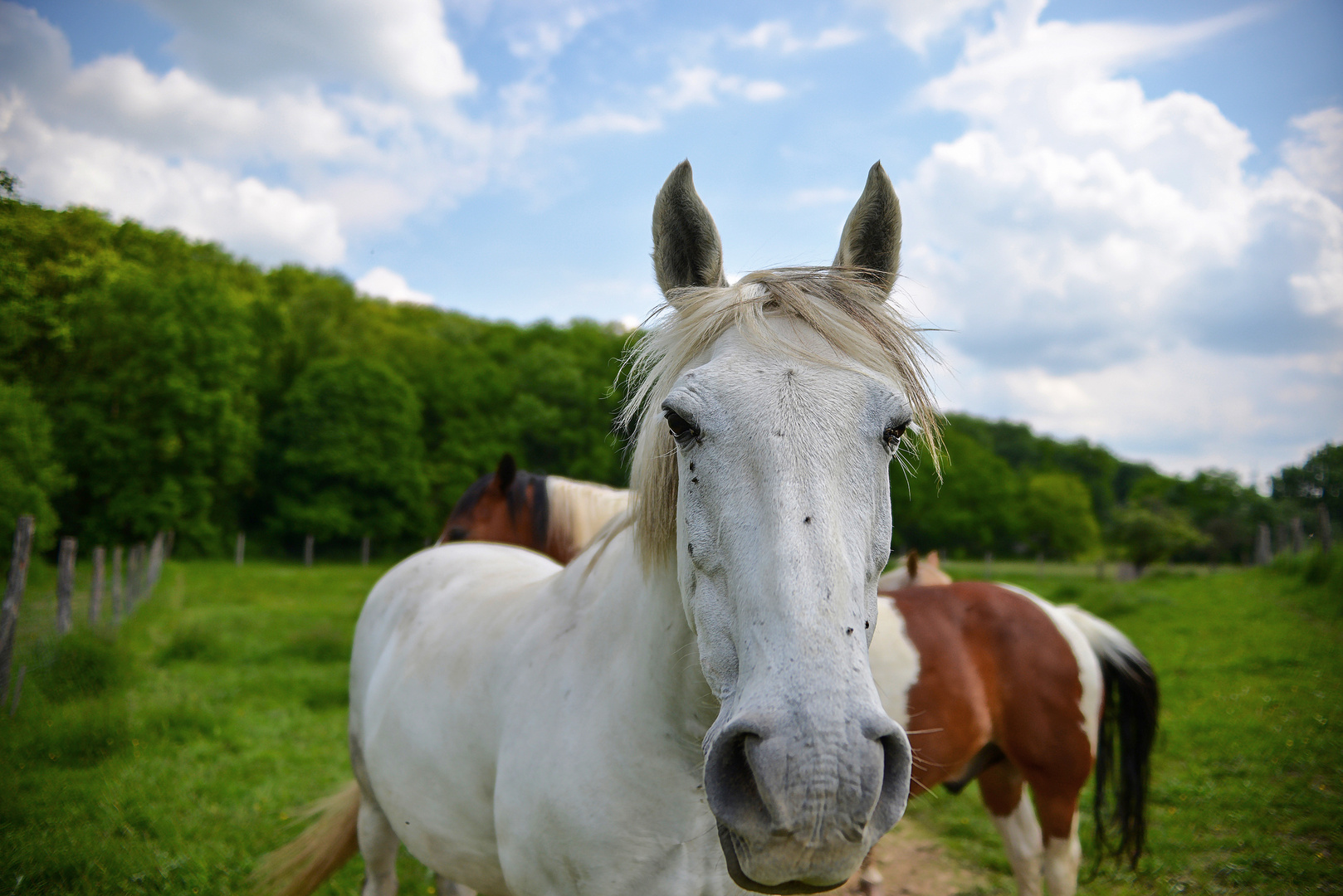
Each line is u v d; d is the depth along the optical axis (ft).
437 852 5.90
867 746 2.97
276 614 37.47
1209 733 15.80
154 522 79.61
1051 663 9.19
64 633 21.09
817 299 4.09
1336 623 26.27
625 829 4.36
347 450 103.60
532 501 12.67
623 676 4.52
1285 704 17.28
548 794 4.55
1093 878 10.21
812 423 3.61
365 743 6.88
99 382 78.59
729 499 3.59
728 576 3.55
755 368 3.80
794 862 2.99
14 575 16.75
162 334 80.12
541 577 7.14
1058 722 9.05
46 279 68.28
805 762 2.90
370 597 8.38
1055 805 9.04
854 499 3.58
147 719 16.99
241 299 111.86
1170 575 57.26
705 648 3.67
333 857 8.00
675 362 4.16
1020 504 148.05
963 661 9.11
